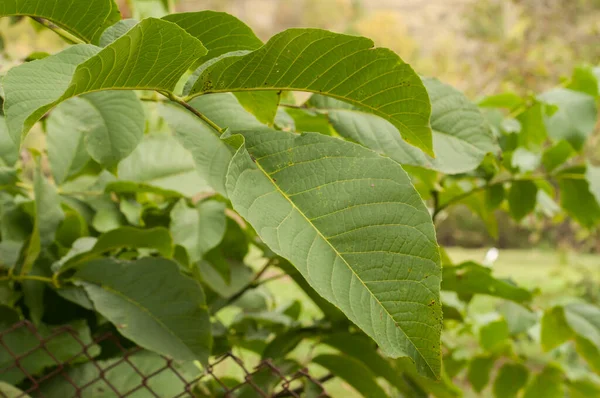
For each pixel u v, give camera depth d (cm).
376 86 75
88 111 90
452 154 91
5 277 101
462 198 142
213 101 85
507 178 140
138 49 69
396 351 68
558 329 140
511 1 851
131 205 121
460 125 92
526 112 142
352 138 89
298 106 91
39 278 101
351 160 72
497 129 135
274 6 2908
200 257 112
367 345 113
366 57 73
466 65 877
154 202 133
